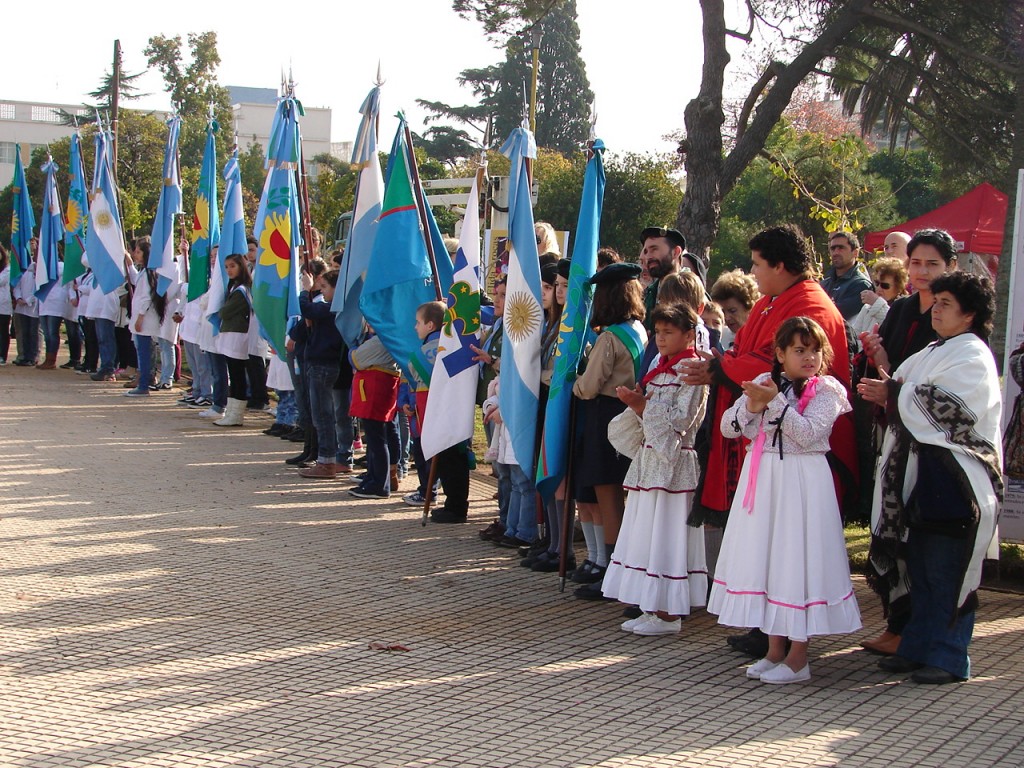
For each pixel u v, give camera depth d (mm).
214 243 13695
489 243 13352
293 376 10258
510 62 47562
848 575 4832
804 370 4820
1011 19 11953
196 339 13797
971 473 4594
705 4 12539
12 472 9523
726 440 5191
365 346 8805
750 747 4012
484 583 6477
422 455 8602
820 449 4809
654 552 5434
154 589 6078
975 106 12961
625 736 4109
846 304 7305
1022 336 6434
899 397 4715
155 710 4289
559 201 29438
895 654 4938
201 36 46344
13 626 5340
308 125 79312
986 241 12539
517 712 4352
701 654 5203
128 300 16266
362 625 5535
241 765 3775
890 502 4793
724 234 28938
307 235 10984
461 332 7707
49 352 17797
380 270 8438
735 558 4879
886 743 4059
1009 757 3926
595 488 6188
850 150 15109
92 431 11906
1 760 3773
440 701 4461
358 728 4141
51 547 6973
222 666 4836
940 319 4773
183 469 9945
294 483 9469
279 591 6125
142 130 31688
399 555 7102
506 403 6809
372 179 9219
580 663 5023
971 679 4820
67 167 33781
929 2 12398
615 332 6020
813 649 5266
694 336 5582
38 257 17562
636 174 29328
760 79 13109
